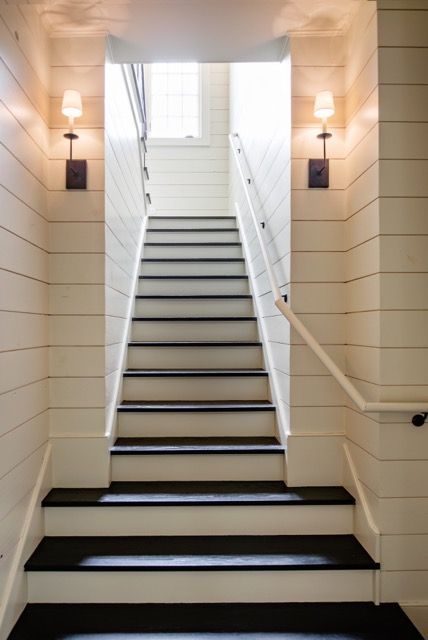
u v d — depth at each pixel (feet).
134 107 10.02
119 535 5.98
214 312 9.86
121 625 4.98
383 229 5.35
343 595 5.43
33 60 5.82
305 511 6.06
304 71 6.51
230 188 15.61
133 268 9.91
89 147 6.48
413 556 5.41
